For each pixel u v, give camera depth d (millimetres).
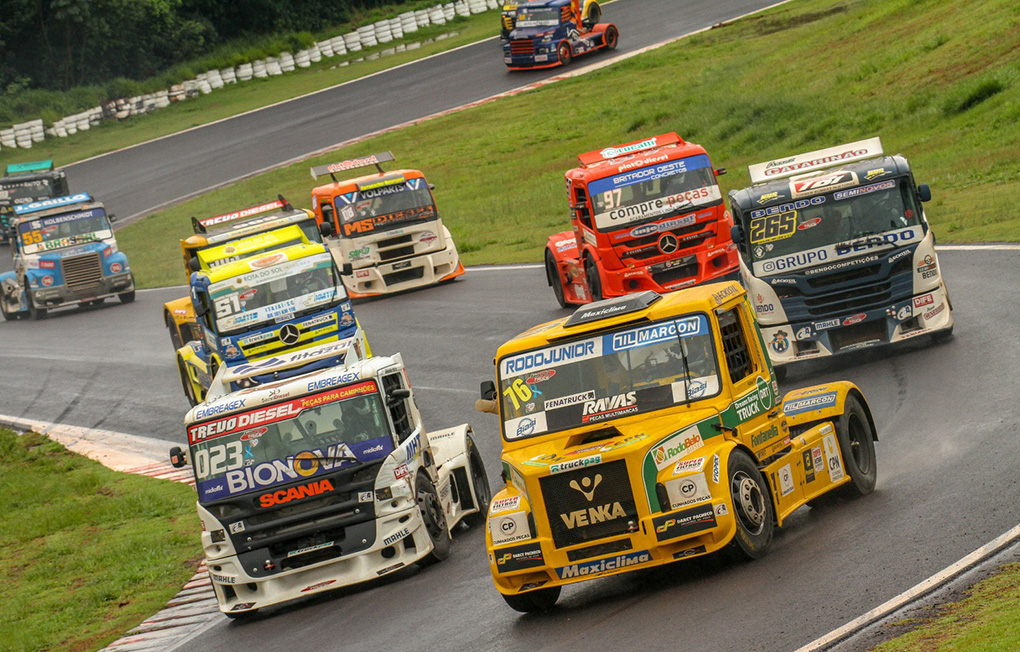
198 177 172625
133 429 74688
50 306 119312
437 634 31953
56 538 57594
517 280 93938
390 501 40188
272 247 71438
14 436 75688
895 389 48312
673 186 72188
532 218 125812
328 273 67250
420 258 99688
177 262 134750
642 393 31344
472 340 75812
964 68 119375
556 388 32156
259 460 40625
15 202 157000
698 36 190375
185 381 74688
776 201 54844
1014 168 89312
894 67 131250
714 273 72188
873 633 23562
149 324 106250
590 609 30750
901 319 53344
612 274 71938
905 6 154125
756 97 140250
